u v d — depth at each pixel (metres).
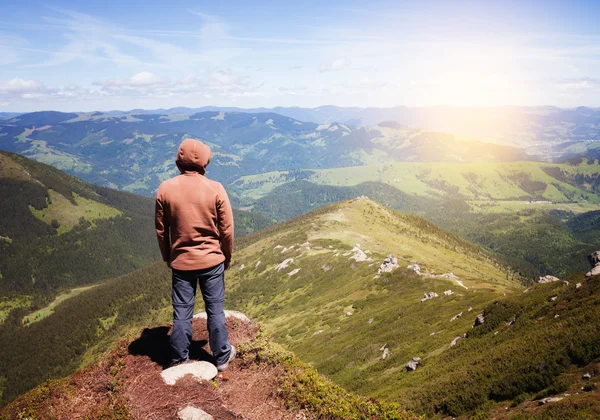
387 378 33.22
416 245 151.75
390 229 181.88
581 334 18.89
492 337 29.20
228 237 7.01
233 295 139.00
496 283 70.88
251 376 7.45
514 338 25.64
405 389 26.66
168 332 8.55
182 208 6.57
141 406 6.12
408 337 42.97
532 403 16.80
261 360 7.88
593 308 22.23
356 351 45.56
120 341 8.24
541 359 18.88
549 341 20.48
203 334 8.64
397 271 81.88
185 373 6.74
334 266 118.88
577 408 13.91
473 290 55.94
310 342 62.03
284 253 157.38
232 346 8.20
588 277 29.25
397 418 7.53
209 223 6.73
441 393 21.94
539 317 26.92
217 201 6.75
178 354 7.04
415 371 31.23
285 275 134.50
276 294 123.19
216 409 6.21
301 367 8.10
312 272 123.69
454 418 19.31
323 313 78.44
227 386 7.01
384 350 42.31
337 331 60.94
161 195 6.70
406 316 52.28
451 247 187.25
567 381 16.61
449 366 27.42
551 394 16.62
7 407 6.60
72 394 6.83
